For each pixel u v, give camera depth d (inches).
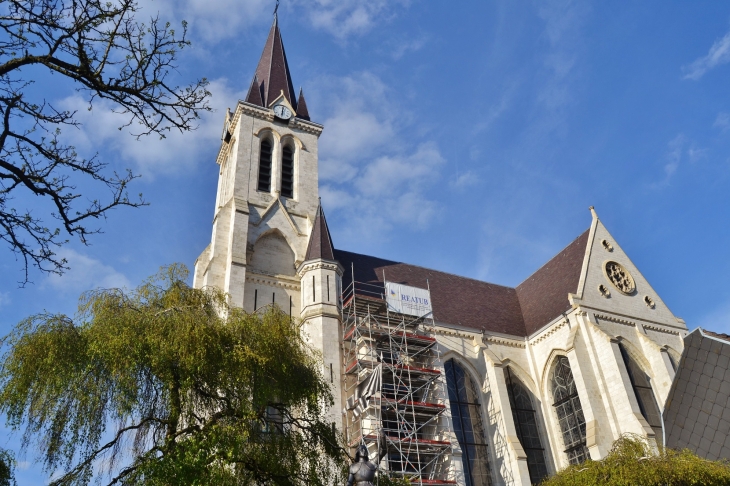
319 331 1807.3
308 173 2378.2
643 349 2103.8
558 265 2469.2
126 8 561.0
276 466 979.3
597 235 2363.4
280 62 2716.5
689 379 1158.3
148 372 968.9
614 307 2172.7
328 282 1921.8
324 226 2066.9
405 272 2417.6
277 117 2425.0
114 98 580.4
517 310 2475.4
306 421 1110.4
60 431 882.8
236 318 1103.6
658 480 1197.1
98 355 934.4
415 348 1989.4
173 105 604.1
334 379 1738.4
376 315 1985.7
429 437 1854.1
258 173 2262.6
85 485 864.9
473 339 2166.6
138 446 943.0
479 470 1904.5
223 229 2048.5
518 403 2116.1
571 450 1982.0
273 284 1968.5
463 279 2573.8
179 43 596.4
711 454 1194.0
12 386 895.7
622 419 1846.7
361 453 785.6
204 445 861.8
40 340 930.1
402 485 1235.9
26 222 569.3
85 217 590.2
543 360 2178.9
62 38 547.2
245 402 987.9
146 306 1056.8
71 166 586.6
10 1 529.0
